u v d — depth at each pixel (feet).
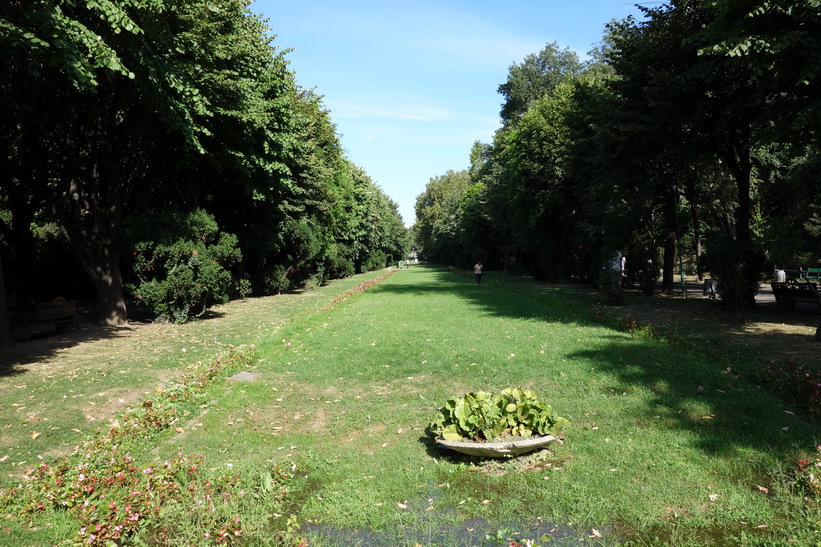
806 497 13.35
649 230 84.53
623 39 61.62
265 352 36.22
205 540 12.23
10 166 55.62
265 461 17.16
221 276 56.80
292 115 70.54
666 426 19.07
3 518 13.58
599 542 12.06
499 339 38.52
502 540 12.25
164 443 19.06
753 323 44.96
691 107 51.16
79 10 37.11
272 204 82.12
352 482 15.46
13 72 39.34
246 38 58.85
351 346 37.65
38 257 85.46
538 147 100.12
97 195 50.16
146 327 50.85
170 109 42.57
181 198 72.33
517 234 124.06
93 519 12.87
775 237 97.35
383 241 252.21
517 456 16.28
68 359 34.30
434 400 23.63
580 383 25.11
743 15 32.04
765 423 18.97
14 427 20.85
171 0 41.70
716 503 13.51
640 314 53.72
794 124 30.42
